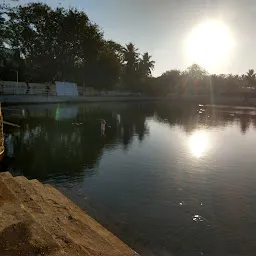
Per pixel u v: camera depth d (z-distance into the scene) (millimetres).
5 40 46000
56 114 33312
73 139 19219
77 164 13148
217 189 10234
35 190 7375
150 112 43562
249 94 75000
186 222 7672
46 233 4367
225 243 6684
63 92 53500
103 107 47969
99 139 19516
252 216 8117
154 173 11969
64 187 10133
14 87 45969
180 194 9695
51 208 6395
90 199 9078
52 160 13734
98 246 4871
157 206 8656
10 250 3832
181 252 6277
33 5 49469
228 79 94125
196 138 21125
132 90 81062
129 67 81125
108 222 7531
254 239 6891
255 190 10195
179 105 64500
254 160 14617
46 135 20328
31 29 49781
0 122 12930
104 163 13406
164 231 7148
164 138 20734
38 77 53531
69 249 4191
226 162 14102
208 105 66812
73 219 5992
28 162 13273
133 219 7754
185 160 14266
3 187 6516
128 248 5395
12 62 50000
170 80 92000
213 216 8062
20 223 4609
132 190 9969
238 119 37219
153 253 6176
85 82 61562
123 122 29766
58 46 52688
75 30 52062
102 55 59625
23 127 23375
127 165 13133
